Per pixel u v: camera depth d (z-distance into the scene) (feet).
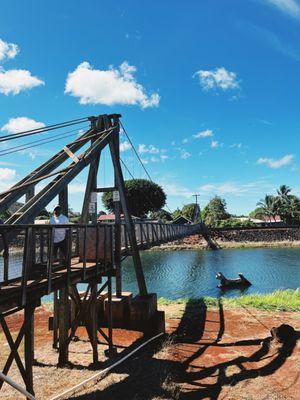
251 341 36.81
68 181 30.45
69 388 27.02
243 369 30.09
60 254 30.35
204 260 142.00
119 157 42.65
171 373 29.40
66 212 32.89
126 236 43.68
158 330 39.73
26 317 22.04
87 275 28.58
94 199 42.09
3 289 19.03
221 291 82.02
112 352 33.88
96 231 30.42
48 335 39.86
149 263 134.51
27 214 24.73
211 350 34.86
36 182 28.25
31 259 23.84
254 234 213.66
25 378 22.30
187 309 50.60
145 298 42.32
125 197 42.45
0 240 22.11
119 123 43.11
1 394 25.96
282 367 29.91
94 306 31.86
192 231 117.19
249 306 51.16
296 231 216.54
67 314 31.71
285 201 263.29
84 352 34.53
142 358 32.94
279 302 52.90
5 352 34.14
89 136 39.55
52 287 23.35
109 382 28.02
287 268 116.26
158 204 229.66
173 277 101.30
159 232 63.46
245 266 122.52
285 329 35.55
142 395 25.75
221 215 281.54
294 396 25.35
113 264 33.83
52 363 31.73
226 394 25.96
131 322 40.70
